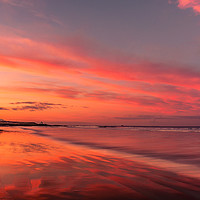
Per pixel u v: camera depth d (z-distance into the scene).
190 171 7.97
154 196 5.14
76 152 12.95
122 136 30.12
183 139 24.11
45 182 6.19
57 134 35.56
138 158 10.88
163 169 8.30
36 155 11.33
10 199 4.78
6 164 8.74
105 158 10.83
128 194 5.25
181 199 4.97
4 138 24.34
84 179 6.59
